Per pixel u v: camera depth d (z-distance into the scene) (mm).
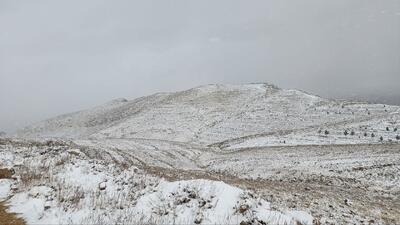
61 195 10109
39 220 8609
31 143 31062
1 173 13336
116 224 8188
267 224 8539
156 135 61844
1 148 21234
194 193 9828
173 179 15805
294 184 22719
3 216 8875
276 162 32562
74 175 12953
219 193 9664
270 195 13781
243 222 8516
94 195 10438
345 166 28625
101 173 13305
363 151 36750
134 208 9469
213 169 32000
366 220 11602
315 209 12305
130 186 11695
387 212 14094
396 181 24344
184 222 8492
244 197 9570
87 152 32031
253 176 26781
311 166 29375
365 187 22859
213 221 8492
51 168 13961
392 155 32875
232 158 37594
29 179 11906
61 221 8461
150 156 37156
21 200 10047
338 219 11203
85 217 8539
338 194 18703
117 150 38469
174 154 40938
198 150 45844
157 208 9375
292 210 10836
